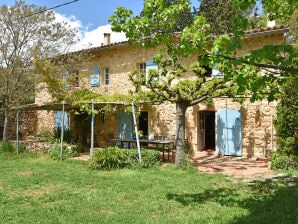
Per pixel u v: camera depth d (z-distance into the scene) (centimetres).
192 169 1119
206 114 1730
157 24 563
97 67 1911
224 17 2728
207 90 1118
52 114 2234
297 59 454
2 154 1525
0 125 2223
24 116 2331
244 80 446
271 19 574
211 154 1539
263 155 1386
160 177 998
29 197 779
